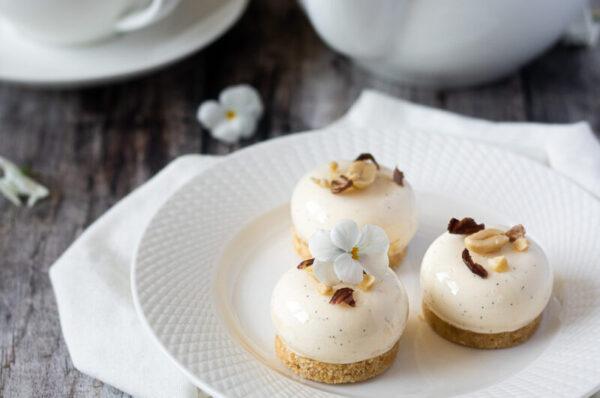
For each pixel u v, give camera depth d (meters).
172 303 0.54
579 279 0.55
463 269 0.53
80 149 0.68
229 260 0.58
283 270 0.57
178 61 0.70
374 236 0.52
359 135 0.63
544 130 0.65
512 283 0.52
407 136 0.63
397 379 0.52
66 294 0.57
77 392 0.54
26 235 0.62
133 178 0.67
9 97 0.72
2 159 0.65
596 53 0.75
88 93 0.72
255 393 0.50
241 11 0.72
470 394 0.50
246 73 0.74
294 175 0.61
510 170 0.61
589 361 0.51
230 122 0.69
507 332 0.53
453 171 0.61
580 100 0.71
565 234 0.57
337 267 0.51
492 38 0.67
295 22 0.79
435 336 0.54
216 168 0.61
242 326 0.55
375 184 0.57
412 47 0.68
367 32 0.67
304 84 0.73
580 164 0.62
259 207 0.60
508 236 0.53
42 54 0.69
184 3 0.72
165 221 0.58
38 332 0.57
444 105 0.71
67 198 0.65
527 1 0.65
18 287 0.59
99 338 0.55
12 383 0.54
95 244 0.59
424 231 0.59
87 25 0.68
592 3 0.78
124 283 0.57
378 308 0.51
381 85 0.73
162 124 0.70
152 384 0.53
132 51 0.70
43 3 0.67
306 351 0.51
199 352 0.52
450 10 0.65
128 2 0.69
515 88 0.72
